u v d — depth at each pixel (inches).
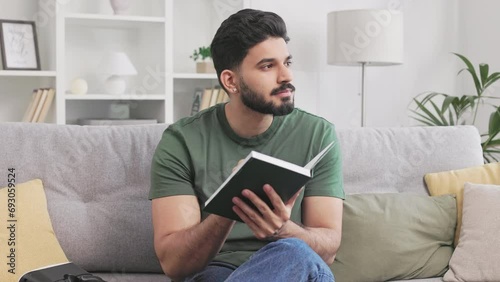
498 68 160.6
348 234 80.3
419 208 83.2
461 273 78.2
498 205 79.9
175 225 65.7
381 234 80.4
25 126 79.7
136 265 78.5
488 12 163.6
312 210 68.5
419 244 81.3
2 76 152.3
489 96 161.2
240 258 68.0
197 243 62.0
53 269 58.9
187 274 65.1
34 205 75.3
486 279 77.1
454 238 84.0
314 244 63.0
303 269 54.8
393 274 80.0
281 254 55.4
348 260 79.3
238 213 56.6
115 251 77.8
